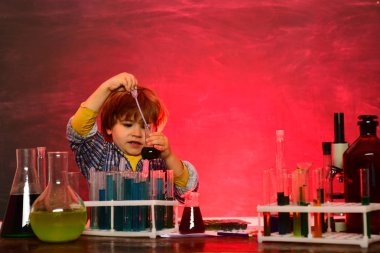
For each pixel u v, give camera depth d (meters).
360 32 4.48
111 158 3.02
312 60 4.46
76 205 1.92
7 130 4.38
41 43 4.43
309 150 4.45
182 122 4.45
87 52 4.43
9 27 4.43
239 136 4.46
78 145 2.88
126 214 2.04
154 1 4.46
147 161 2.20
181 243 1.83
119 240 1.93
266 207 1.82
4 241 1.97
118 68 4.44
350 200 1.94
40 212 1.87
